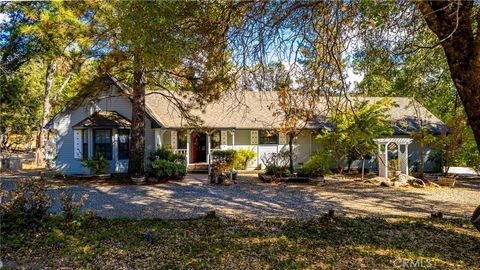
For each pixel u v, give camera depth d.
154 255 5.59
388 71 7.27
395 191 13.62
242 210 9.91
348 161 20.22
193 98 13.55
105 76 15.24
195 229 7.25
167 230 7.14
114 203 10.91
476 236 6.76
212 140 21.44
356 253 5.70
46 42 16.31
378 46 5.99
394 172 16.66
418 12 5.32
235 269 5.01
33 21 18.00
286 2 5.07
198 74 9.13
